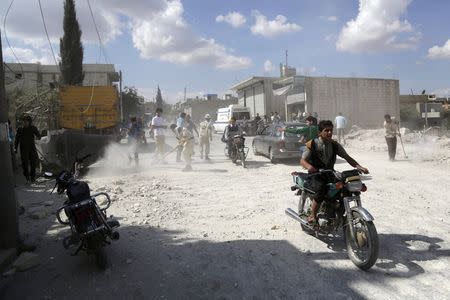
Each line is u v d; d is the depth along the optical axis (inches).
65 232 265.6
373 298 169.8
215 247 233.0
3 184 223.6
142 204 330.3
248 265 206.8
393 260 208.4
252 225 274.7
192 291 180.4
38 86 961.5
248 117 1466.5
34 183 437.7
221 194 374.9
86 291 182.2
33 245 233.6
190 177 470.6
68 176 211.9
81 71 1653.5
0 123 220.8
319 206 222.2
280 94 1501.0
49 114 890.1
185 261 213.0
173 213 305.4
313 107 1374.3
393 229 259.4
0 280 195.3
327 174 216.8
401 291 175.0
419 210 306.2
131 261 212.5
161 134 589.3
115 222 210.8
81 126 909.8
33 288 186.5
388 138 588.4
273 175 484.1
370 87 1430.9
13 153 490.9
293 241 239.8
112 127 924.0
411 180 432.1
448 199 341.4
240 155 559.8
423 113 2242.9
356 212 199.6
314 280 188.1
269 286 183.8
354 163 228.4
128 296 177.0
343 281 185.9
